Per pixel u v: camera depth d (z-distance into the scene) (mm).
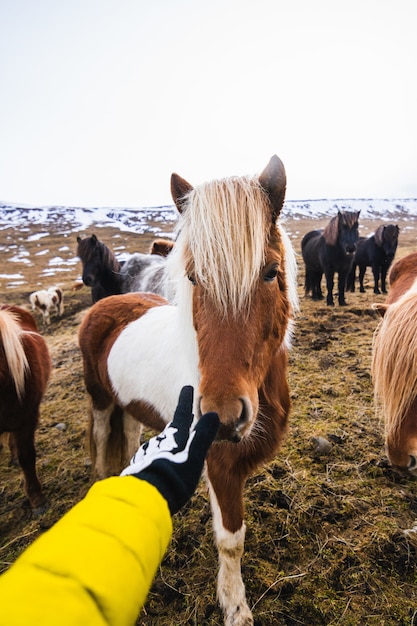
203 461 810
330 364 4355
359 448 2707
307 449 2729
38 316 10758
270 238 1384
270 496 2271
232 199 1261
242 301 1243
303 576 1783
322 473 2469
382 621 1570
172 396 1938
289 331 1799
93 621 457
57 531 549
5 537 2402
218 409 1155
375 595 1673
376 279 9836
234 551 1604
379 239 9383
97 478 2748
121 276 6523
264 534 2027
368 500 2207
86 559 505
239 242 1214
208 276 1256
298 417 3203
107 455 2820
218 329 1262
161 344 2113
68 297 12398
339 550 1893
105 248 6492
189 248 1394
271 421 1650
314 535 1996
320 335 5480
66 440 3430
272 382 1651
